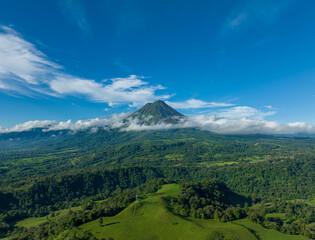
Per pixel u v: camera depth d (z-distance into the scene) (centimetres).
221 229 10206
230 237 9512
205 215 12488
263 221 12444
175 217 11306
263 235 10469
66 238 9325
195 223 11294
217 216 12244
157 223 10581
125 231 9669
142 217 11538
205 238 9069
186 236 9350
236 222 12088
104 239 8988
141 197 15950
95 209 12788
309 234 11100
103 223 10894
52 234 11006
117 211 12812
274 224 11969
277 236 10581
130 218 11450
